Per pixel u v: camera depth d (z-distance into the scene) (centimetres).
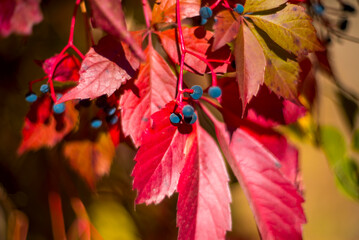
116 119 45
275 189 46
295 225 45
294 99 44
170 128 43
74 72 45
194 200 44
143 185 42
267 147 48
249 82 42
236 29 42
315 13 52
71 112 48
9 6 39
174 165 43
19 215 55
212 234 43
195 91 42
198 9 44
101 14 39
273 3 43
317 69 53
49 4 55
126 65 42
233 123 47
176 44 44
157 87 44
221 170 45
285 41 43
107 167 50
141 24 54
